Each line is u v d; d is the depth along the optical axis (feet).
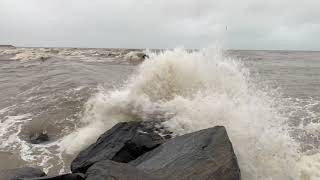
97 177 14.70
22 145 27.96
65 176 15.96
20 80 55.83
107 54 149.79
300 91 55.06
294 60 176.04
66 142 28.17
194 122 24.38
